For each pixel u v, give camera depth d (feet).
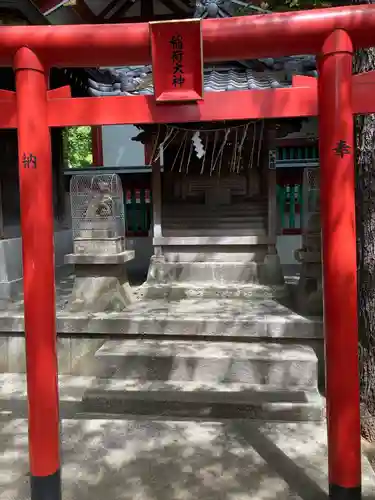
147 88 23.97
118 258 19.44
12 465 12.68
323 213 10.03
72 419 15.17
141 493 11.26
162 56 9.76
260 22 9.61
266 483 11.60
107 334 18.54
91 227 20.11
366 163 13.35
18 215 25.40
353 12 9.38
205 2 22.20
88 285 19.93
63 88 10.36
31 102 10.03
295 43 9.73
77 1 30.04
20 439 14.17
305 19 9.50
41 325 10.32
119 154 42.32
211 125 21.80
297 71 23.71
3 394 17.30
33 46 9.93
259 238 23.58
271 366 16.29
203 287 22.74
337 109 9.57
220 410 15.16
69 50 10.02
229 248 24.17
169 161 24.81
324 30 9.48
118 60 10.36
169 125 21.57
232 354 16.76
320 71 9.78
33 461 10.39
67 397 16.55
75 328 18.49
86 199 20.47
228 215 24.32
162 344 17.89
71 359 18.84
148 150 37.11
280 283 23.31
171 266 24.13
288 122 22.65
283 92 10.03
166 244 24.20
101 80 24.94
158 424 14.80
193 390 15.88
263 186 24.11
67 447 13.44
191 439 13.85
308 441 13.62
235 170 24.34
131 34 9.89
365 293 13.70
